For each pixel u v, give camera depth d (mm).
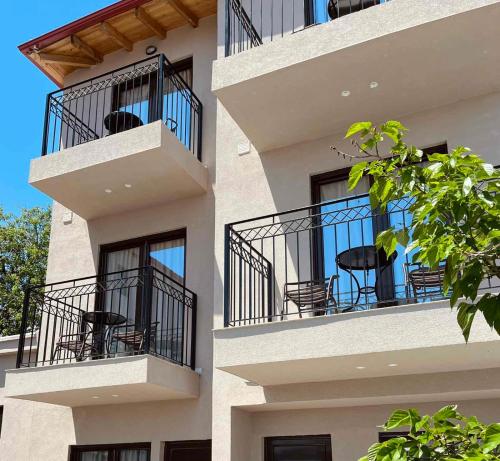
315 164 7520
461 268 2691
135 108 10023
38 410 8602
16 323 19891
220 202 7895
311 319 5727
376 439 6559
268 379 6457
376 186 2971
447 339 5152
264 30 8492
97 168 8094
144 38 10250
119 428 7906
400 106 7039
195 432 7387
